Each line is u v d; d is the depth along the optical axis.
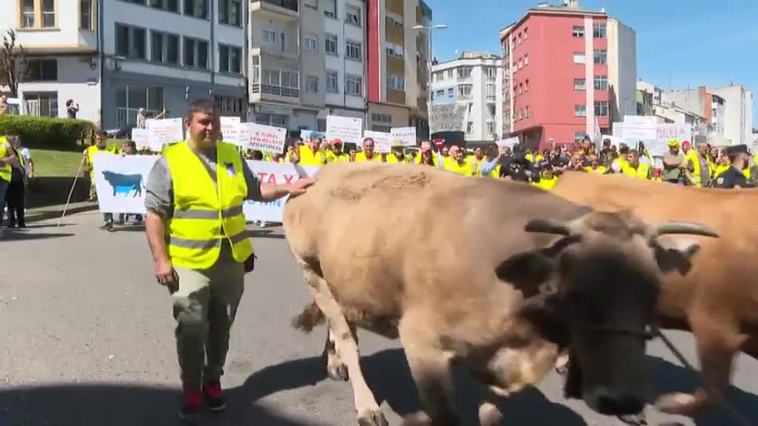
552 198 4.17
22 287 9.51
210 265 5.18
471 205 4.27
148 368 6.43
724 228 4.76
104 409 5.50
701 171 15.89
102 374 6.25
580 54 90.88
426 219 4.38
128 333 7.45
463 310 4.09
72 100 39.94
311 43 59.47
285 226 5.86
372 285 4.66
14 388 5.87
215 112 5.23
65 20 42.72
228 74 51.97
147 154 17.44
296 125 58.56
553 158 23.55
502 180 4.57
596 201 5.36
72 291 9.33
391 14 69.75
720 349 4.80
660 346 7.37
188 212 5.16
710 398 4.88
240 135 17.19
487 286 3.99
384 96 68.50
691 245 3.61
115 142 33.53
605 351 3.23
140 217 17.64
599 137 76.25
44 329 7.50
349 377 5.88
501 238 4.03
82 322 7.81
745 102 148.12
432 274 4.20
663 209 5.07
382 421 5.25
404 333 4.40
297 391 6.03
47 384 5.98
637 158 15.80
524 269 3.62
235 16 52.62
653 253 3.42
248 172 5.59
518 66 98.19
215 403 5.55
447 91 128.75
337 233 5.02
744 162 11.08
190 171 5.16
